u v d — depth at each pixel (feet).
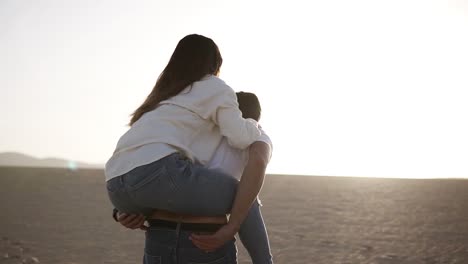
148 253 6.97
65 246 46.75
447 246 48.03
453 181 215.31
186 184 6.29
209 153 6.80
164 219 6.80
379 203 98.63
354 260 40.40
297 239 51.37
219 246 6.42
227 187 6.47
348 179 231.50
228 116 6.68
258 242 8.14
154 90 7.07
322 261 39.78
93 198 108.88
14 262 37.93
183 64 6.97
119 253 43.47
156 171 6.33
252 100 9.42
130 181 6.47
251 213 8.16
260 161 6.51
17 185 153.38
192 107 6.66
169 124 6.62
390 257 41.96
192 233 6.66
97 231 58.39
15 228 60.18
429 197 115.96
